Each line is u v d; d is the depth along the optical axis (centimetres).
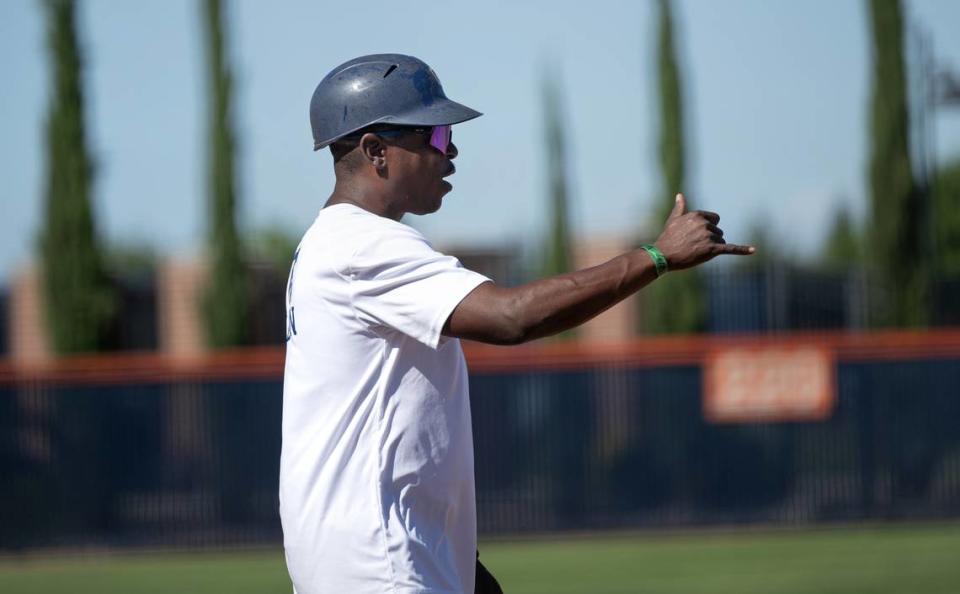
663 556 4500
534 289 1104
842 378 5156
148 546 5000
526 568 4294
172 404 5066
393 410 1175
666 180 9269
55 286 8250
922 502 5119
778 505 5119
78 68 8356
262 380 5088
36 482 4994
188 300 9181
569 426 5141
